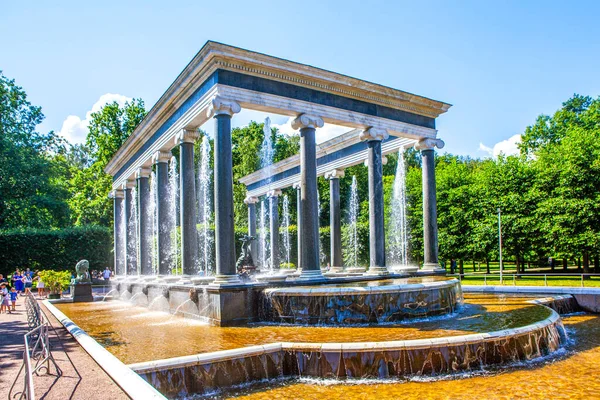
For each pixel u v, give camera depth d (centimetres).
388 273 2375
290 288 1748
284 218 5722
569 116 5641
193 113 2161
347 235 5128
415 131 2677
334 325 1597
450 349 1197
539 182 3959
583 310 2381
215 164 1934
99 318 2058
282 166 3656
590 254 3656
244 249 2338
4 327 1878
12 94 5069
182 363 1082
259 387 1133
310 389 1100
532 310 1770
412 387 1082
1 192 4806
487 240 4084
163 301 2327
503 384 1090
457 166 5300
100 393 775
